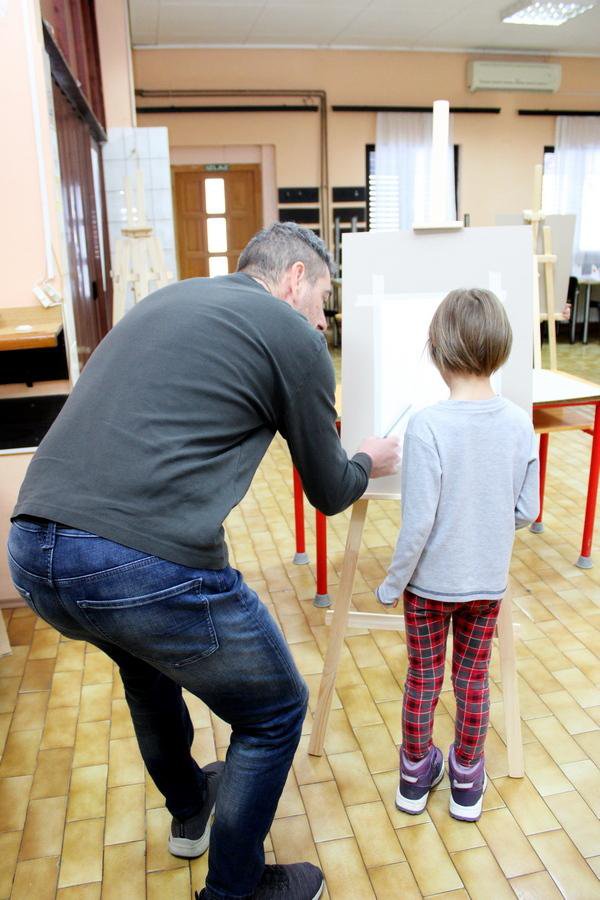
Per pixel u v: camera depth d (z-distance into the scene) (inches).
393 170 334.6
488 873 53.9
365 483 50.9
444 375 52.3
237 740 44.0
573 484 134.3
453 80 334.3
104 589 36.8
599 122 348.2
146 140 195.9
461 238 63.0
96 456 37.4
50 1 114.3
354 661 81.4
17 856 56.2
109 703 75.2
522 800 60.9
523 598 94.0
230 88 316.5
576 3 263.7
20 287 90.8
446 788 62.8
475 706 55.2
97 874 54.6
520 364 64.8
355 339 64.4
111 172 197.5
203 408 38.7
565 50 335.3
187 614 37.9
